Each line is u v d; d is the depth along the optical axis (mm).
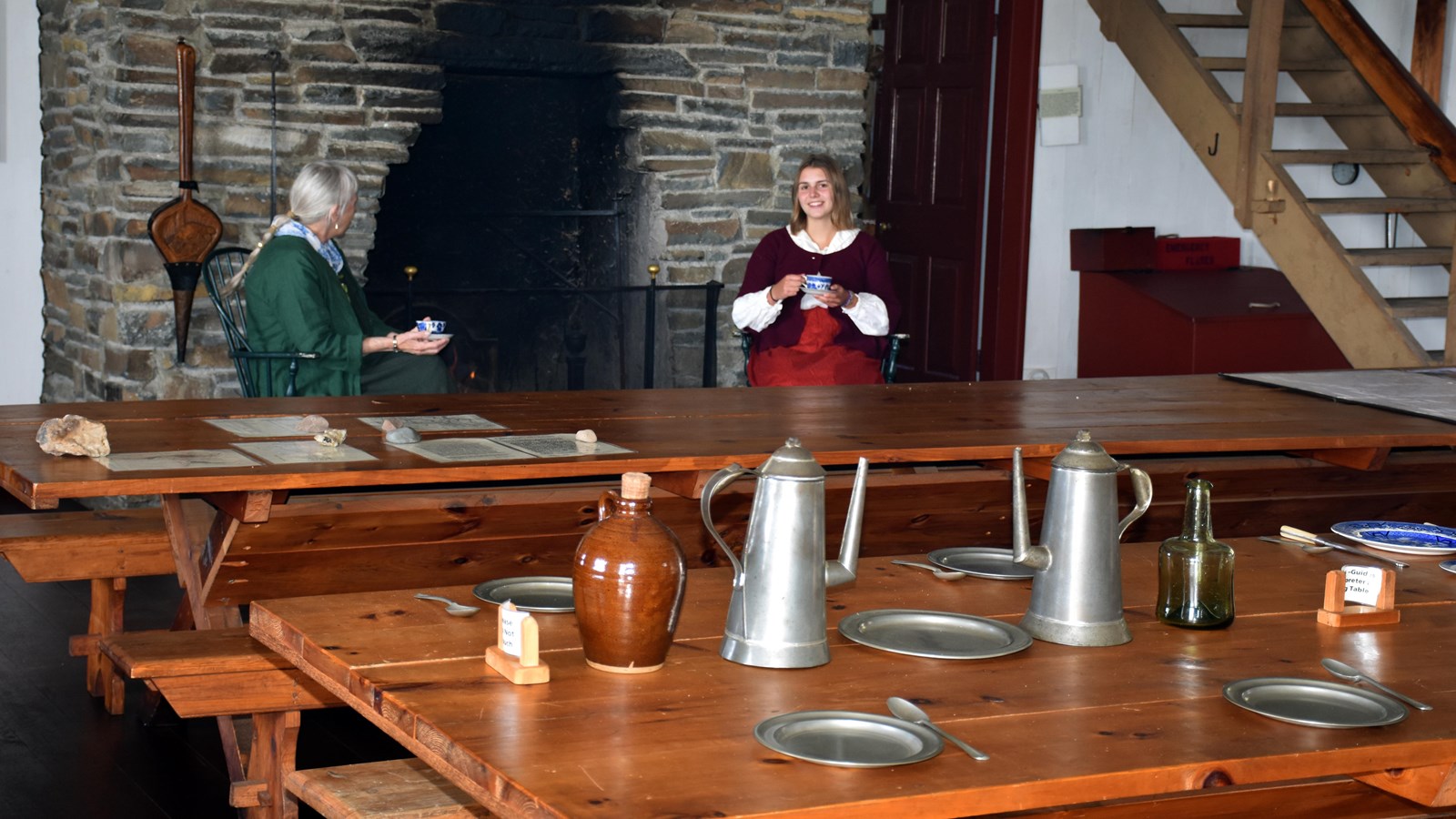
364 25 5418
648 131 5980
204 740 3352
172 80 5102
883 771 1465
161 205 5133
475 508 2830
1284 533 2695
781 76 6211
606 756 1483
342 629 1922
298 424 2896
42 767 3131
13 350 6148
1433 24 5871
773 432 3115
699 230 6137
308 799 2160
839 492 3070
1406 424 3455
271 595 2773
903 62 7422
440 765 1548
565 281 6355
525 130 6203
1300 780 1998
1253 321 6148
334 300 4500
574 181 6340
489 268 6215
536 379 6309
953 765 1488
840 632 1954
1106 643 1938
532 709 1619
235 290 4723
